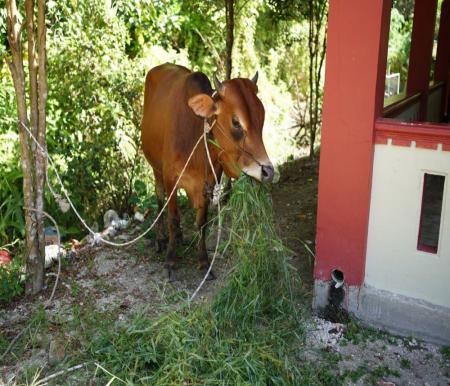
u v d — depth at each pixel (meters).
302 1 8.29
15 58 4.29
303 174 8.00
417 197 3.65
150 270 4.98
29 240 4.55
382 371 3.53
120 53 7.19
